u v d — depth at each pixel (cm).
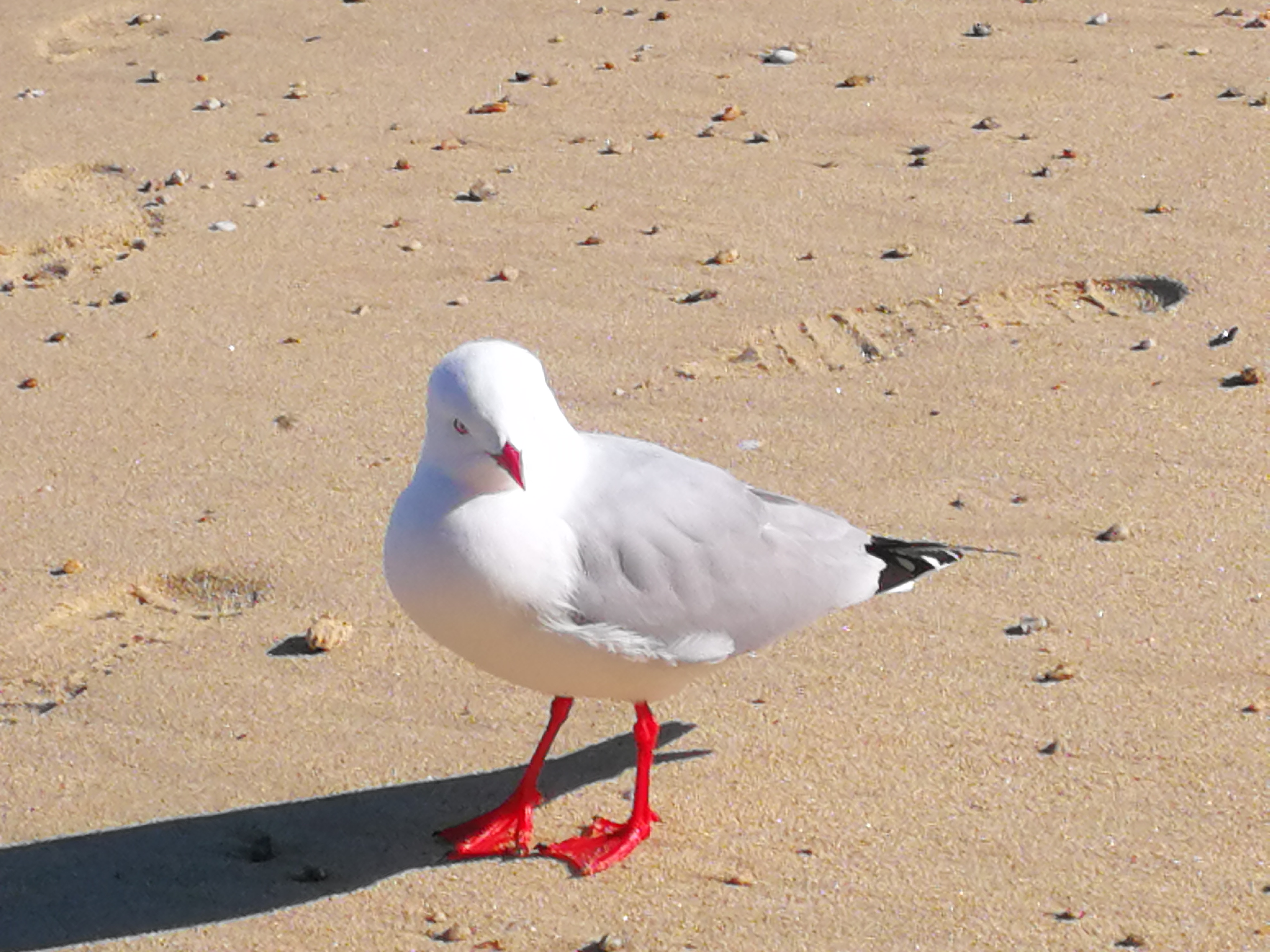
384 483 750
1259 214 924
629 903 523
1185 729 585
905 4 1212
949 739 588
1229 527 693
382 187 1008
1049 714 597
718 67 1134
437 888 534
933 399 799
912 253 908
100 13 1249
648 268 910
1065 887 517
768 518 575
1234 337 822
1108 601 655
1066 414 778
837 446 766
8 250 951
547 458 529
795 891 523
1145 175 973
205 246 955
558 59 1159
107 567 698
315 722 613
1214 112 1039
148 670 641
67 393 826
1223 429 757
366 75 1147
